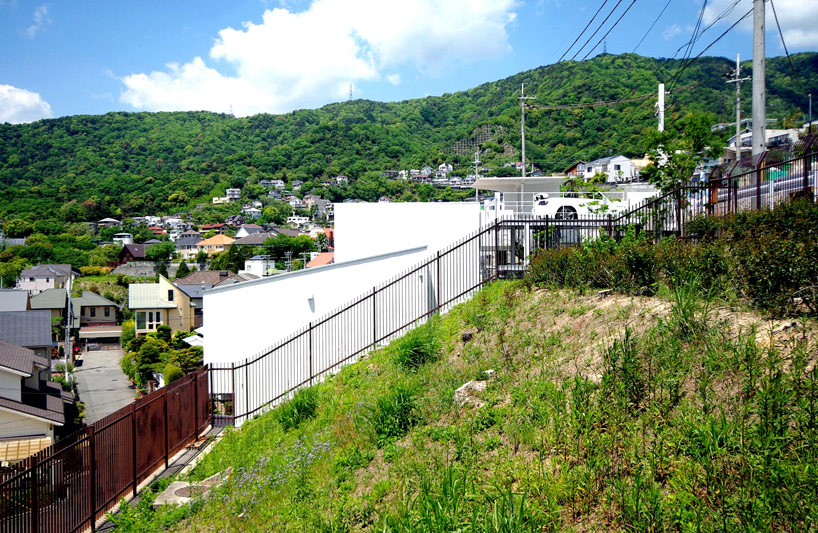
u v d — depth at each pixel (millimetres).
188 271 82750
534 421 6836
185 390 13836
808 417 4648
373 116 187250
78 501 9156
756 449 4527
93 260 93438
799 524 3984
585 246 11727
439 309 14906
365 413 9594
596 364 7613
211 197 149375
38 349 30547
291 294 17281
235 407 16578
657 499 4562
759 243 7234
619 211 17391
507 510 4883
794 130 25844
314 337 16250
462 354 10727
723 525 4102
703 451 4820
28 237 98750
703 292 7773
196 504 9320
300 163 168625
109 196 136500
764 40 13266
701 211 12328
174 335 52031
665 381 6016
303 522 7098
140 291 59156
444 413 8461
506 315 11477
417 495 6266
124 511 9609
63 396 27484
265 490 8766
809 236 6938
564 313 10094
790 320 6324
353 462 8227
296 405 11938
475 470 6336
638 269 9570
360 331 16016
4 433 20562
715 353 6047
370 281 16891
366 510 6516
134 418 11047
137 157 167500
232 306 17500
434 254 16422
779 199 10359
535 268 12531
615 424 5723
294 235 116062
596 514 4957
